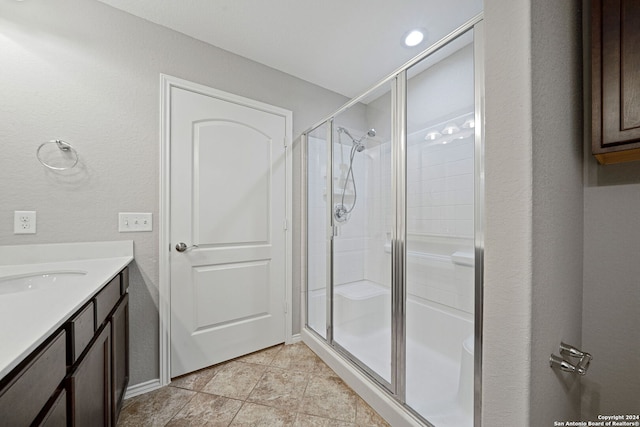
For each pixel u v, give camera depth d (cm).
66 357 73
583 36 83
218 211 184
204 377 170
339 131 206
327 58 200
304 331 220
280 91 214
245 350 196
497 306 64
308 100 231
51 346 63
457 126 144
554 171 66
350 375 160
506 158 61
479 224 107
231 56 191
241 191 194
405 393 134
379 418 136
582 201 85
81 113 140
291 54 195
